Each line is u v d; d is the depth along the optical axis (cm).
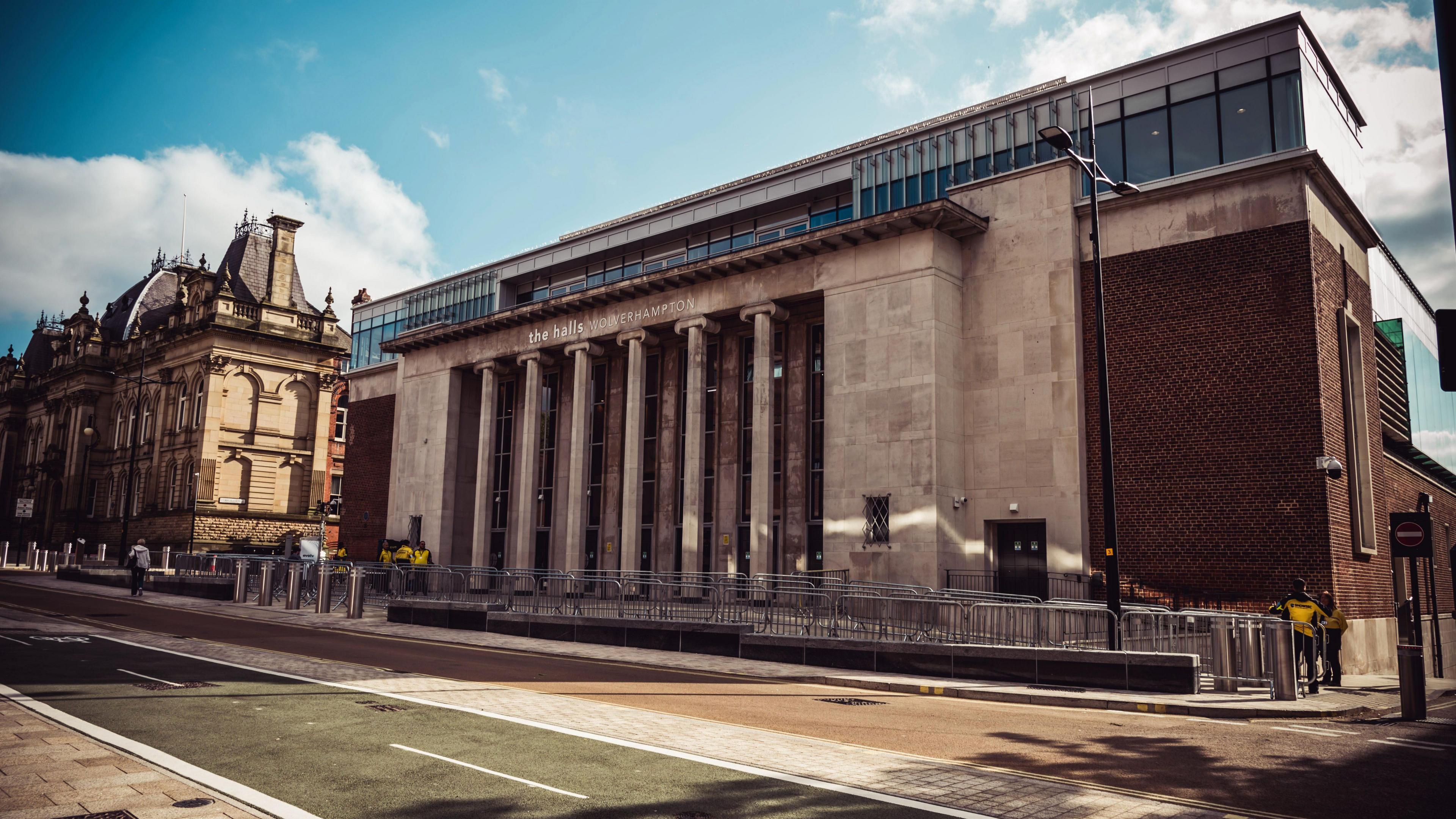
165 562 5712
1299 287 2356
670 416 3681
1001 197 2903
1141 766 945
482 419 4119
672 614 2156
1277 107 2488
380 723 1059
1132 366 2608
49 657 1549
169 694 1220
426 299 5006
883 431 2859
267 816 674
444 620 2534
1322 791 853
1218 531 2403
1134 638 1689
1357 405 2586
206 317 6619
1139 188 2644
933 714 1287
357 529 5006
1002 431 2788
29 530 8438
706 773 847
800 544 3186
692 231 3906
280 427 6781
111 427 7906
